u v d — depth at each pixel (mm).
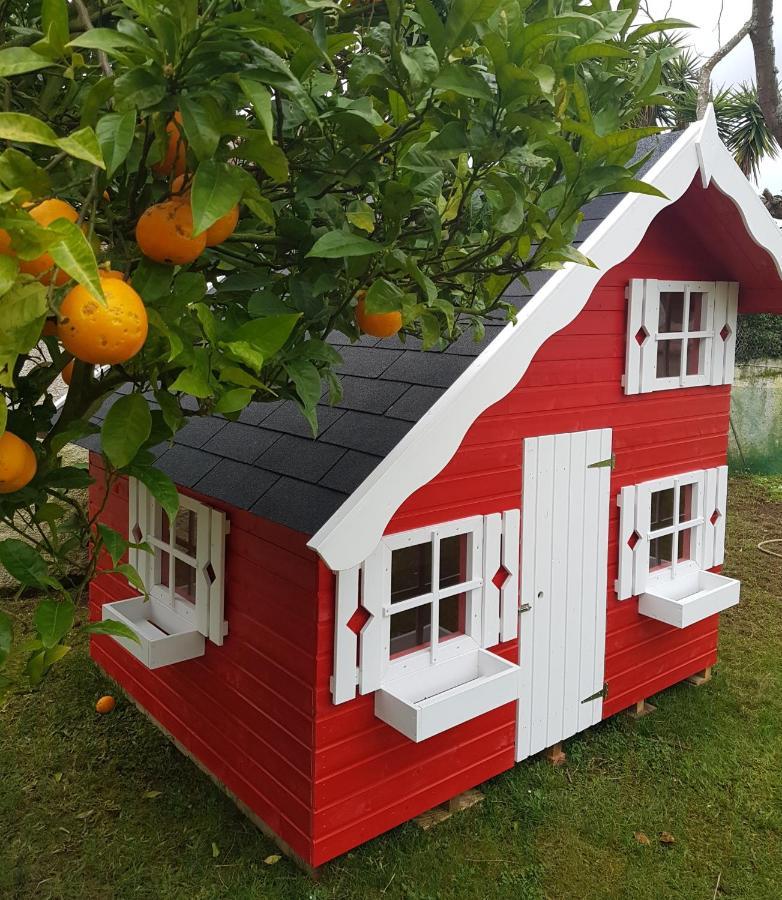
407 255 1877
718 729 4273
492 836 3383
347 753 3057
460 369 2988
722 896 3113
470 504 3342
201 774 3781
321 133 1778
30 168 1158
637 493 4121
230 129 1277
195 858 3219
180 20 1174
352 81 1721
